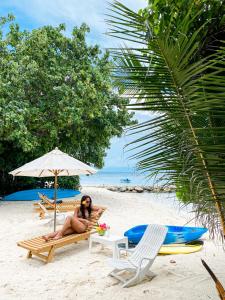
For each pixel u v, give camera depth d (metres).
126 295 4.70
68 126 16.69
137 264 5.35
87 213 8.15
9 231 9.23
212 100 2.24
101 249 7.30
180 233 7.49
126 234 7.76
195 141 2.47
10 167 17.56
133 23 2.24
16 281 5.43
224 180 2.44
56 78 14.87
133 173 2.54
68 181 19.34
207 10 2.99
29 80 15.12
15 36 15.44
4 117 13.30
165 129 2.52
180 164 2.58
